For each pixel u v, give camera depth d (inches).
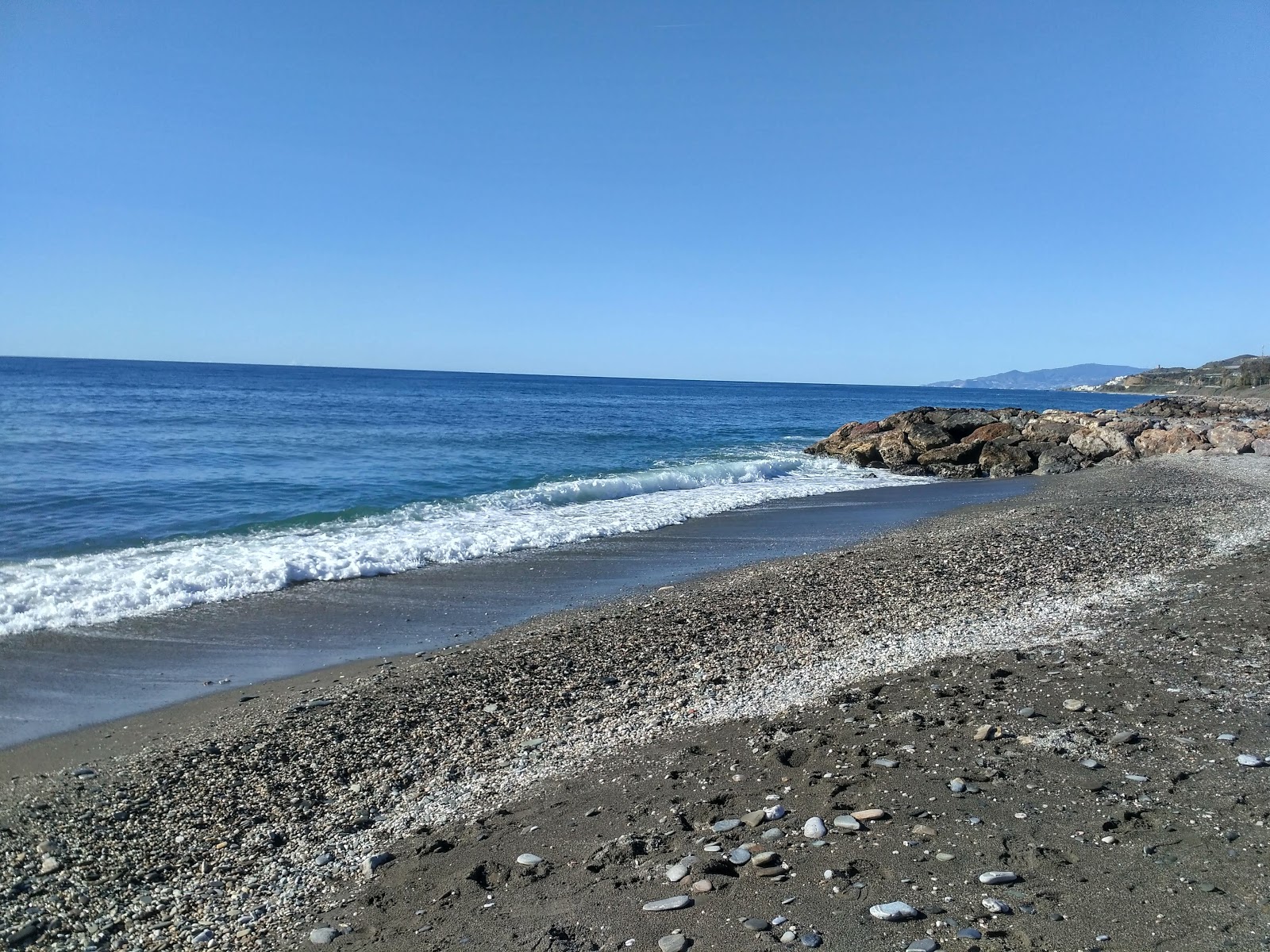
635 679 319.6
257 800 232.1
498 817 212.2
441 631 406.9
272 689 327.6
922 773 209.3
